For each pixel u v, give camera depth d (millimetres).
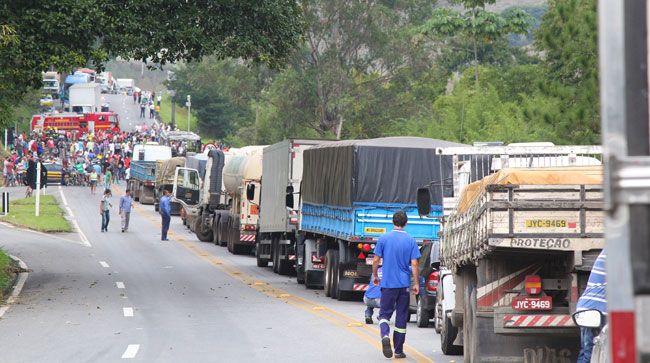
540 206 17047
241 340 25656
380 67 124812
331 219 38844
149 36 40688
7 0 37438
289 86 119625
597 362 13625
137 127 190625
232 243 61812
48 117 182625
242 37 42375
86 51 39188
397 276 22172
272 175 50031
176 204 97688
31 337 26094
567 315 17969
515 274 18469
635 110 6316
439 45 124375
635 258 6195
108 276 46094
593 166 17734
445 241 23297
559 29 48531
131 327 28438
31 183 81562
